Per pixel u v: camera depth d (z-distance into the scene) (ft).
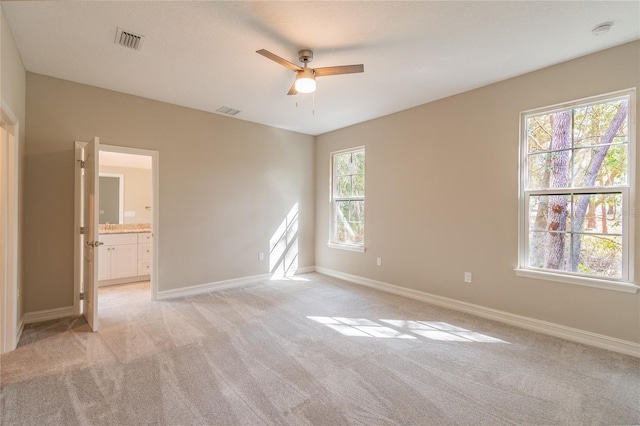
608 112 8.86
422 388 6.72
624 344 8.37
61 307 10.90
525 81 10.29
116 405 6.06
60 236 10.87
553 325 9.61
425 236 13.15
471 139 11.66
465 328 10.14
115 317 10.99
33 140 10.36
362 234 16.28
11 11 7.19
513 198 10.54
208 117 14.46
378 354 8.29
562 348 8.69
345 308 12.12
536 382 6.97
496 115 10.98
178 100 12.99
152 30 8.00
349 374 7.27
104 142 11.73
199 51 9.05
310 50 8.91
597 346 8.77
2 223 8.31
